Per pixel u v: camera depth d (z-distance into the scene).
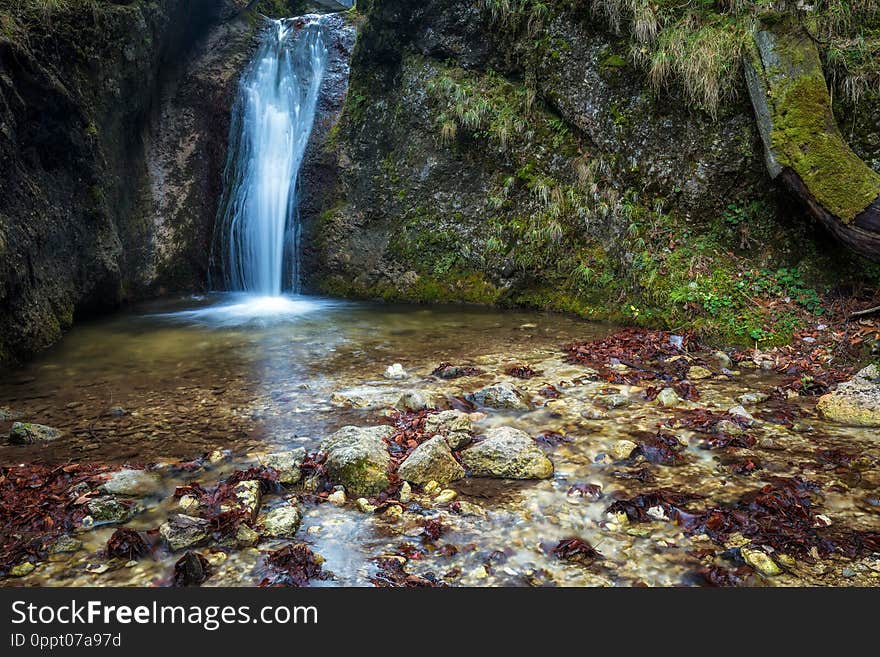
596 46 8.62
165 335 7.90
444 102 10.07
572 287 8.77
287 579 2.75
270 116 12.20
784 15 6.96
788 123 6.64
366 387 5.54
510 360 6.40
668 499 3.33
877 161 6.86
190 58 11.85
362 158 11.11
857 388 4.76
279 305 10.16
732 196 7.68
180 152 11.38
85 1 8.25
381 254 10.62
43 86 7.20
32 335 6.86
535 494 3.50
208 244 11.62
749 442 4.10
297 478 3.68
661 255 7.87
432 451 3.70
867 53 6.85
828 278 6.94
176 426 4.62
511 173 9.62
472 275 9.81
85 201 8.56
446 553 2.93
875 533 3.00
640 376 5.65
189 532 3.03
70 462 3.97
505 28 9.56
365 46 11.09
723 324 6.81
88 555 2.96
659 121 8.10
